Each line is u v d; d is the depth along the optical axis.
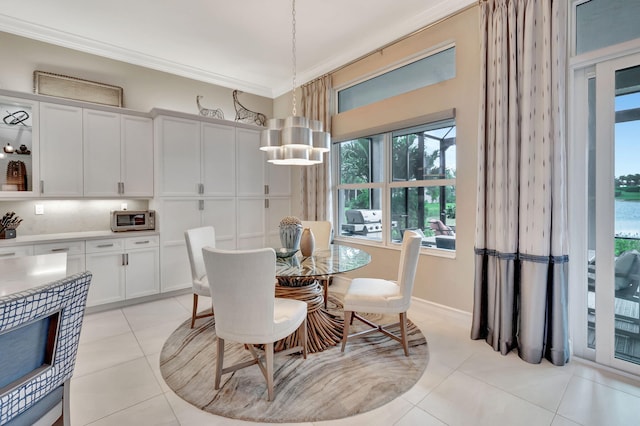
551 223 2.23
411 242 2.29
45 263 1.87
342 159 4.29
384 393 1.91
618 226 2.13
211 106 4.61
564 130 2.23
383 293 2.41
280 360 2.29
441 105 3.03
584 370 2.16
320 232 3.53
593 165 2.24
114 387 1.97
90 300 3.25
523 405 1.80
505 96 2.43
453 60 3.02
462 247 2.91
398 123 3.37
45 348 0.91
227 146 4.27
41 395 0.88
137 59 3.92
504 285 2.41
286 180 4.96
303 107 4.60
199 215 4.02
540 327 2.25
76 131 3.31
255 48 3.77
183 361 2.29
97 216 3.73
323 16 3.09
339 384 2.00
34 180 3.09
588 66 2.22
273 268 1.76
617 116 2.11
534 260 2.26
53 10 2.97
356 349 2.46
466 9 2.80
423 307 3.25
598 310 2.21
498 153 2.46
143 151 3.77
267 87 5.13
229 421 1.68
